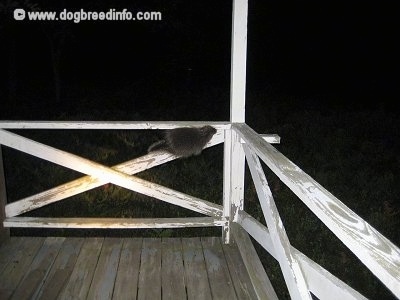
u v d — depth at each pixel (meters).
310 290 1.82
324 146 7.99
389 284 1.10
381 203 5.58
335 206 1.47
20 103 11.46
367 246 1.23
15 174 6.18
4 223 3.45
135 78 14.14
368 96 13.02
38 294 2.84
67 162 3.34
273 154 2.15
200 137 3.27
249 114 10.79
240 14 3.13
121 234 4.53
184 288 2.94
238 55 3.21
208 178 6.18
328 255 4.39
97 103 12.02
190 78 13.58
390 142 8.38
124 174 3.39
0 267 3.14
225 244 3.52
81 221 3.46
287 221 4.95
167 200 3.47
